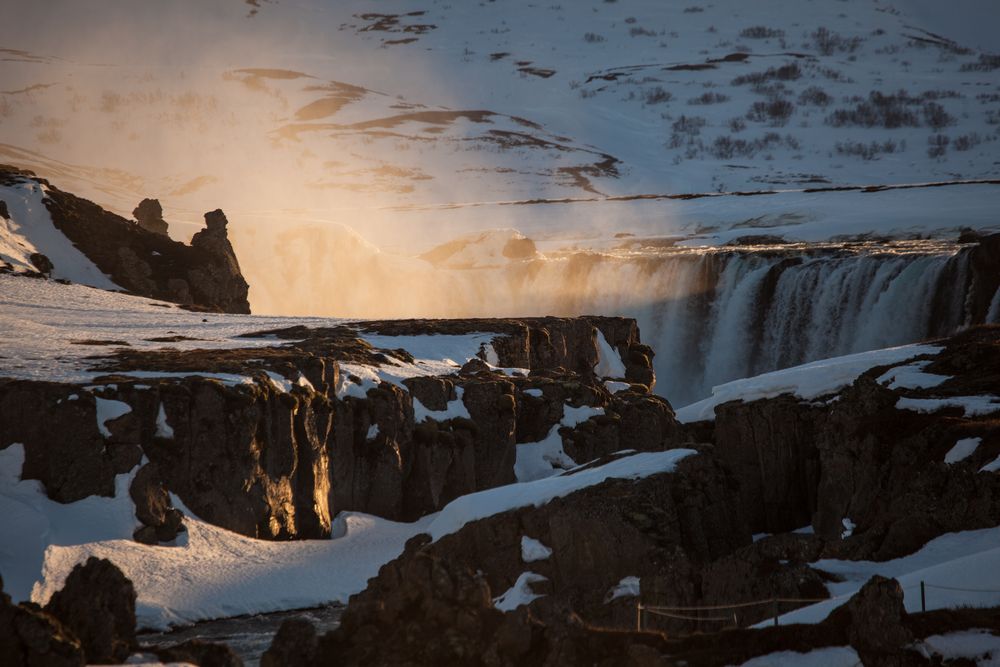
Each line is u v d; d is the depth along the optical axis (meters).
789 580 72.06
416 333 196.88
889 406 99.62
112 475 123.62
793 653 57.50
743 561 76.25
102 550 117.31
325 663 57.06
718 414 121.31
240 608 115.06
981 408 96.44
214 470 129.12
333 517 142.50
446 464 150.88
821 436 101.56
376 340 192.38
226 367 141.62
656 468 91.44
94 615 54.75
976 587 62.19
